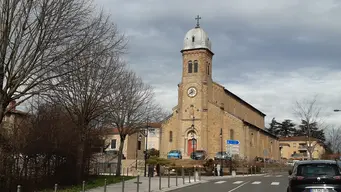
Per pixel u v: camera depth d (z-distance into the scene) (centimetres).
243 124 6156
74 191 2122
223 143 6138
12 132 2091
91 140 2906
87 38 1738
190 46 6462
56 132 2298
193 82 6381
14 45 1531
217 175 4466
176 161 5397
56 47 1612
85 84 2362
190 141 6272
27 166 2080
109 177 3250
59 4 1578
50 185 2262
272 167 6431
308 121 6072
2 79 1516
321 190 1413
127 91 3531
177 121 6419
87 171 2809
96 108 2486
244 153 6081
